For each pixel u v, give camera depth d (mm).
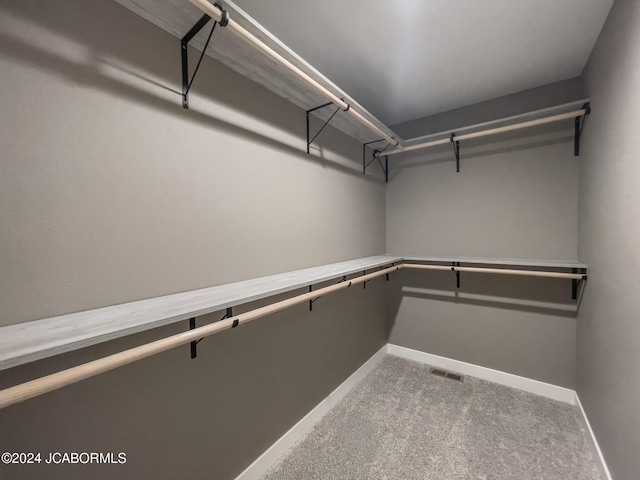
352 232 2291
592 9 1337
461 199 2436
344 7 1321
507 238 2240
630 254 1095
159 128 1031
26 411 748
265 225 1480
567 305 2025
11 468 727
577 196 1962
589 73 1705
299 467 1469
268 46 1116
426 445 1601
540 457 1504
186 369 1117
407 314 2756
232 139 1304
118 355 704
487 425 1763
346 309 2186
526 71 1891
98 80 873
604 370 1391
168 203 1061
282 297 1580
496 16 1385
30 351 546
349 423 1806
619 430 1186
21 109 731
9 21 713
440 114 2537
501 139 2240
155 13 952
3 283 709
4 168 708
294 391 1676
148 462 1001
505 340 2271
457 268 2168
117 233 921
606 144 1386
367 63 1792
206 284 1191
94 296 869
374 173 2627
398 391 2178
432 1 1289
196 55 1151
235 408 1321
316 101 1639
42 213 770
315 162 1856
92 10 858
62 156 803
